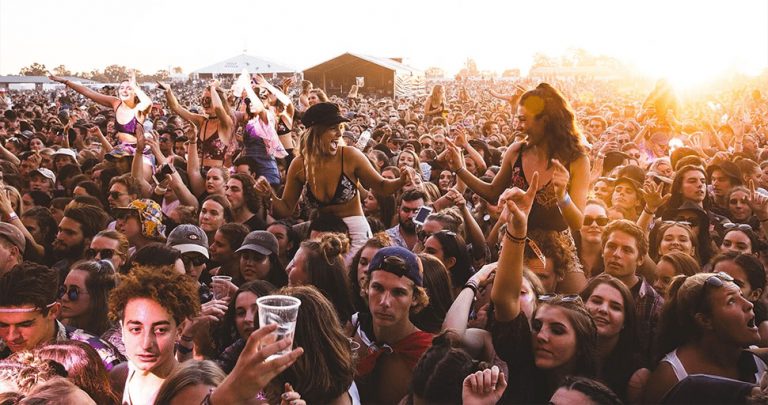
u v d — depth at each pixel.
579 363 3.13
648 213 5.53
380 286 3.39
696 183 5.99
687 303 3.24
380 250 3.51
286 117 10.07
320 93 12.55
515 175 4.70
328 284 4.14
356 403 3.09
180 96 64.62
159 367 2.91
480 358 3.47
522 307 3.53
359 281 4.17
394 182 5.36
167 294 2.90
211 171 7.32
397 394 3.34
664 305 3.43
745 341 3.16
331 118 5.27
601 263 5.10
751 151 11.53
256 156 8.46
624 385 3.45
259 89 9.79
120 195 6.70
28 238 5.64
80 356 2.81
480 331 3.58
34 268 3.38
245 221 6.44
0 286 3.30
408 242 5.85
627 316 3.57
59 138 13.98
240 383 2.04
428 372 2.79
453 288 4.47
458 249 4.48
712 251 5.54
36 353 2.80
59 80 10.07
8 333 3.28
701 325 3.21
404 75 60.91
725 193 6.74
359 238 5.43
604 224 5.06
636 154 9.91
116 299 2.94
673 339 3.35
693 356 3.27
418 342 3.41
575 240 5.16
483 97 57.12
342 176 5.41
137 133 7.85
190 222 6.31
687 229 5.06
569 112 4.50
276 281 4.96
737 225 5.20
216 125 8.95
